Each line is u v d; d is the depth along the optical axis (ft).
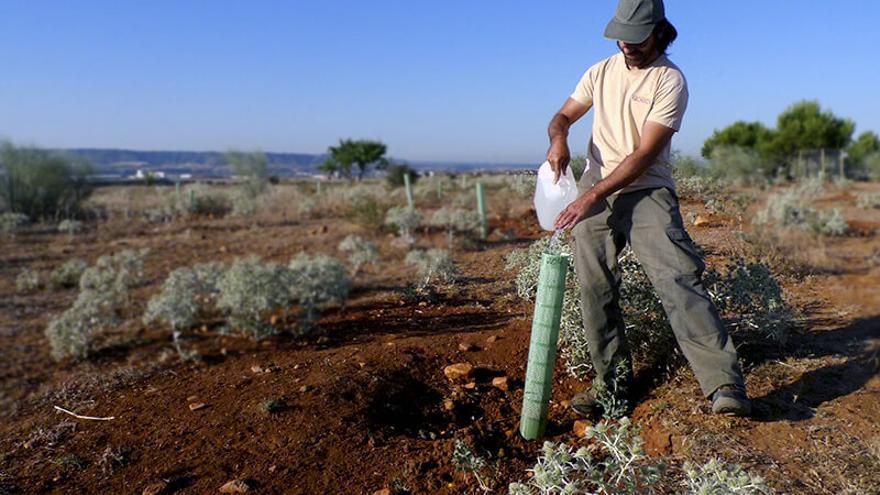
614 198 10.57
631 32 9.68
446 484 9.63
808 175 90.84
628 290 12.41
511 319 17.71
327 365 14.92
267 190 82.48
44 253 39.58
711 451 9.35
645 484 7.56
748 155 72.59
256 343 18.66
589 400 11.44
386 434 11.70
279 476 10.28
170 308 19.10
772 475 8.75
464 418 12.53
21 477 11.00
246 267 20.17
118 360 18.30
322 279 20.71
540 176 11.19
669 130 9.91
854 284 19.06
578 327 12.57
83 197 67.41
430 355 15.14
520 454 10.58
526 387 10.73
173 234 46.91
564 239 14.58
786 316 13.24
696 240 19.24
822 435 9.71
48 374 17.29
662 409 10.71
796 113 105.09
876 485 8.45
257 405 12.83
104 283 27.02
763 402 10.72
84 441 12.34
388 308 20.59
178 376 16.14
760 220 27.50
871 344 13.10
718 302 12.76
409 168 96.84
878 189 67.56
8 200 62.54
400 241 34.99
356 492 9.70
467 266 25.48
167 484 10.34
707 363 10.14
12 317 24.47
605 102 10.82
